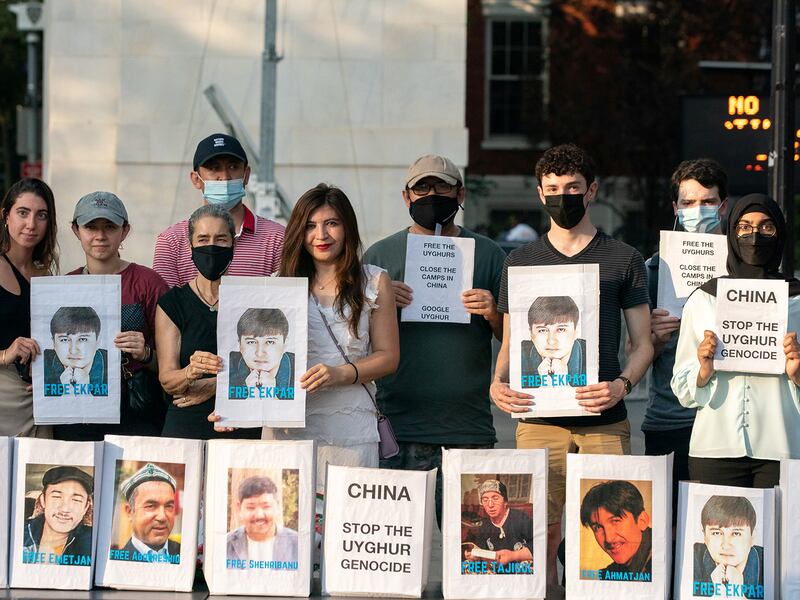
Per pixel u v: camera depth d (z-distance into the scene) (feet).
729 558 15.46
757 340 16.24
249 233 20.71
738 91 34.94
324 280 17.51
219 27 50.16
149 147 50.03
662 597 15.46
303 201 17.24
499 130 91.04
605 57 81.41
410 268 19.43
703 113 34.71
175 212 50.24
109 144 50.60
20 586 15.76
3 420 18.34
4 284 18.51
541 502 15.65
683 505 15.62
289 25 50.03
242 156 20.42
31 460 15.88
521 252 18.62
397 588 15.52
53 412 17.21
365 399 17.51
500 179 90.94
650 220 79.00
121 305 18.54
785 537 15.31
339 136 50.14
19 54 109.29
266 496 15.67
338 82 50.21
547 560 18.42
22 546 15.80
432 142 50.08
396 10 50.06
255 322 16.42
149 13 50.03
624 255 18.15
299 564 15.56
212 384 17.57
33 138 72.43
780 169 26.78
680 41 79.71
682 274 19.21
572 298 16.88
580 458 15.56
